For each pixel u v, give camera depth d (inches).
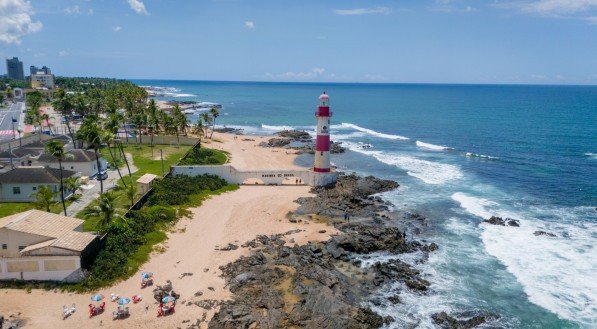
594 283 1857.8
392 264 2043.6
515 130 6466.5
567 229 2450.8
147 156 3939.5
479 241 2311.8
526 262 2058.3
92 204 2503.7
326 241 2285.9
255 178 3383.4
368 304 1722.4
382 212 2787.9
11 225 1724.9
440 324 1594.5
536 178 3587.6
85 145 4005.9
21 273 1728.6
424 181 3563.0
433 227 2522.1
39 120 4783.5
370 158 4542.3
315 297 1689.2
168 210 2472.9
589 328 1563.7
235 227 2443.4
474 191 3257.9
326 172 3334.2
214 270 1923.0
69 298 1657.2
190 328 1502.2
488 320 1620.3
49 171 2682.1
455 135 6127.0
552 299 1749.5
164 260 1996.8
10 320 1505.9
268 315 1576.0
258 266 1968.5
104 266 1813.5
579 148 4872.0
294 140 5723.4
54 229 1828.2
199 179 3166.8
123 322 1525.6
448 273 1974.7
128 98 6136.8
